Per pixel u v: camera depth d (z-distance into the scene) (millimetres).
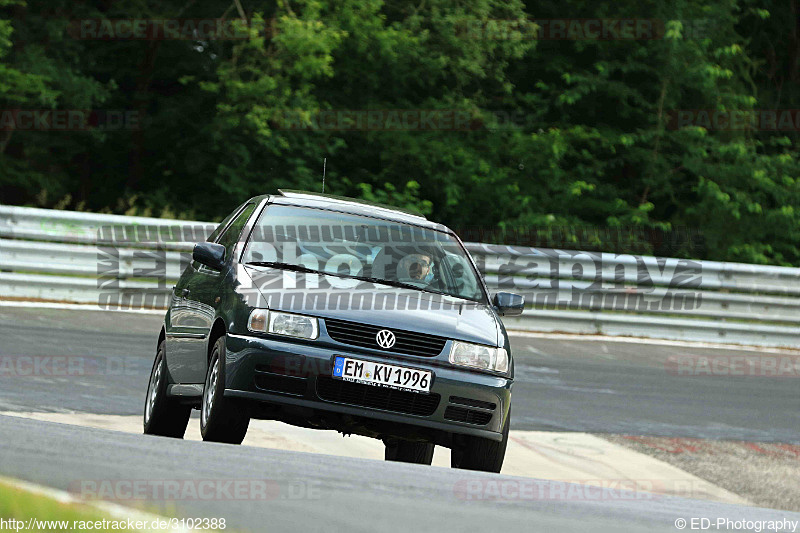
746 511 22797
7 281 56469
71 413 36562
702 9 106625
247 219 31062
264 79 84625
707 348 66688
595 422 45000
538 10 106000
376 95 97312
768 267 70562
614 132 104750
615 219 100250
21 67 83438
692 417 48156
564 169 103938
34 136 90688
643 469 38781
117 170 95188
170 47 93188
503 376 28375
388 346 27422
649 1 105250
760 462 41625
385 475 21109
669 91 105438
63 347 46938
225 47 92312
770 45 121688
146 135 93688
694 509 21984
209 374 27984
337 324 27375
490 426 28109
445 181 94812
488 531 15203
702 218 105625
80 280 58031
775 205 108688
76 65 89312
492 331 29000
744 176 105812
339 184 93938
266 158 92812
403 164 96000
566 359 58219
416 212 34469
